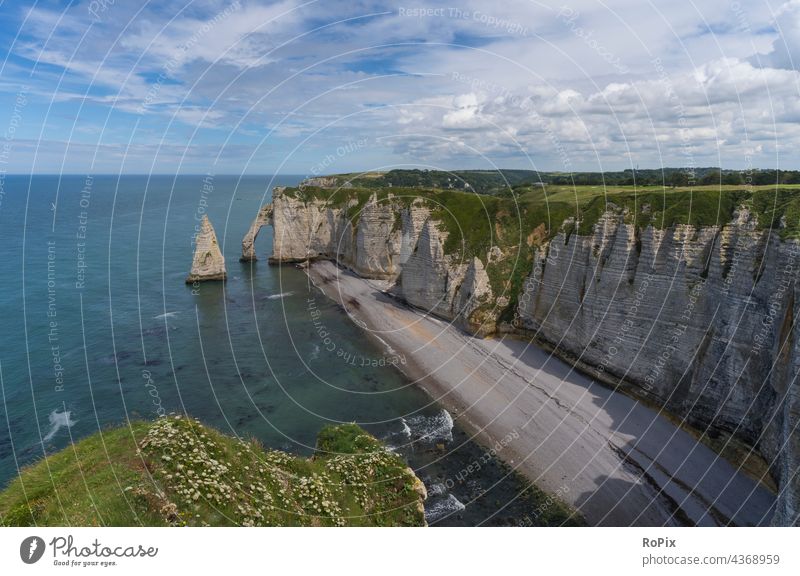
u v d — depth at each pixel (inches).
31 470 556.4
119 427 662.5
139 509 494.0
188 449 600.7
